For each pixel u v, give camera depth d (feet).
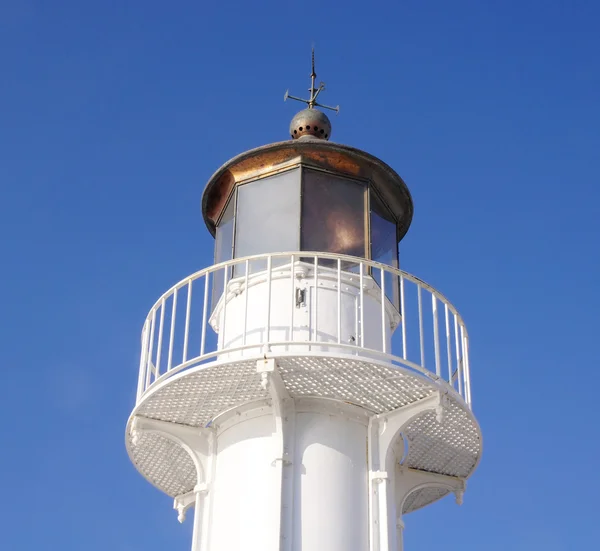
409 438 54.34
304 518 48.88
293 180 56.08
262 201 56.34
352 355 48.62
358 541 49.06
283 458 49.65
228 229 57.77
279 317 52.01
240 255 55.52
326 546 48.47
